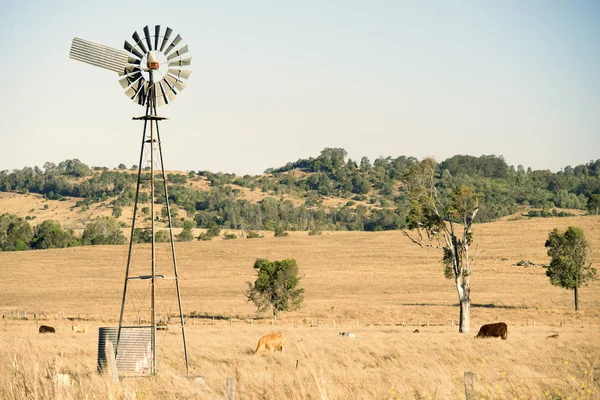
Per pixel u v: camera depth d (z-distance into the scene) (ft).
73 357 87.56
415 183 192.65
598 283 319.06
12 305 280.31
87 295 317.83
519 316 229.86
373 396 49.67
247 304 279.08
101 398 47.06
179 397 50.88
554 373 66.85
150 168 92.53
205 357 93.81
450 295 300.20
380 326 202.90
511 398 47.21
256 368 78.13
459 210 187.52
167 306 274.36
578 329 169.37
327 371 64.34
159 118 93.20
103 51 92.48
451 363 80.38
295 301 238.07
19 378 52.29
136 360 82.58
